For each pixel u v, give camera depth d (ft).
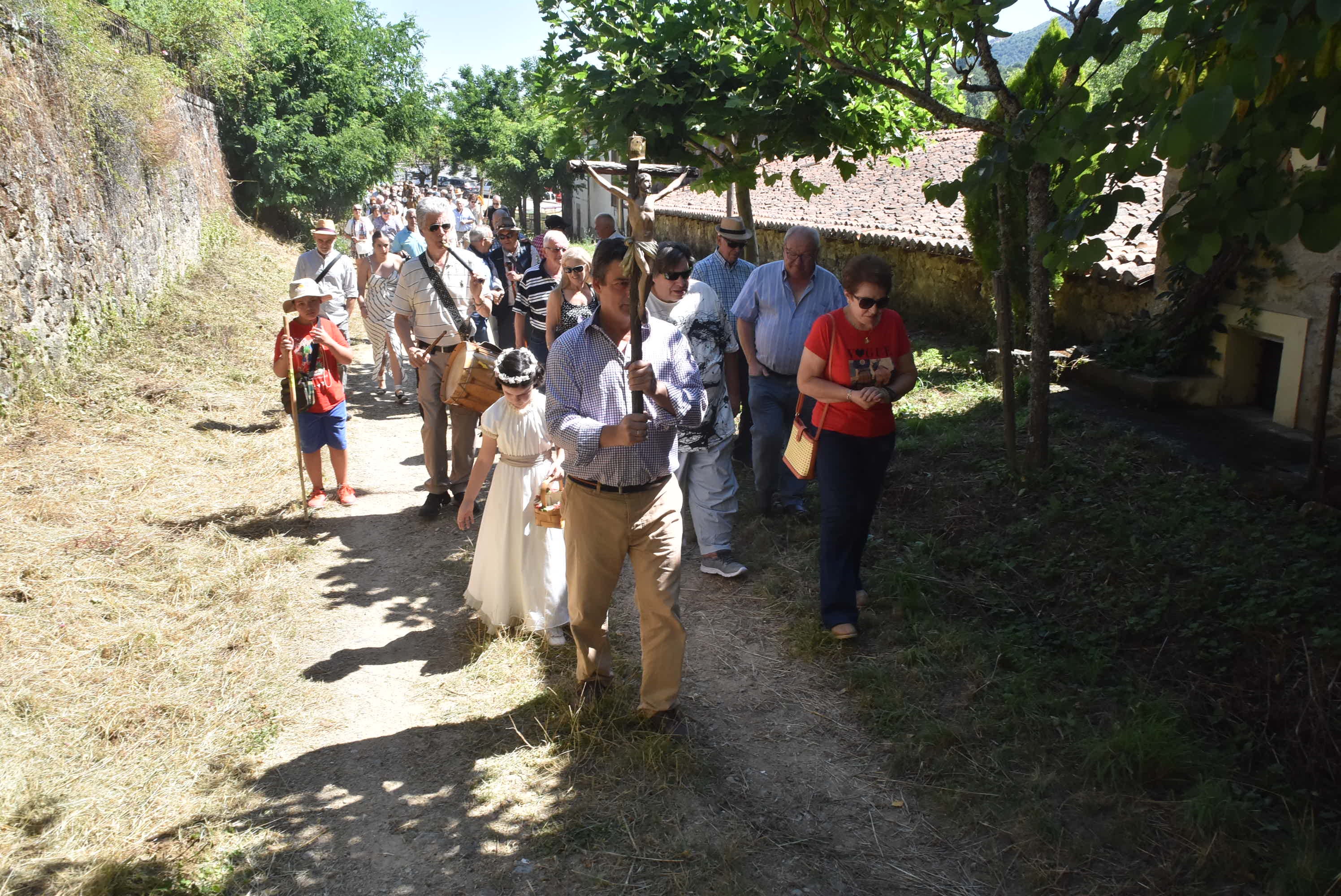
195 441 26.16
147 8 52.29
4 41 26.12
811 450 14.89
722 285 20.56
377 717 13.52
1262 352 23.72
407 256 32.37
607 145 23.59
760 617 16.31
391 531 20.90
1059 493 19.15
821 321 14.52
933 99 18.75
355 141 72.02
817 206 55.98
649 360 11.72
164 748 12.59
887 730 12.85
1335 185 9.87
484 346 20.95
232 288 47.52
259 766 12.30
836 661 14.70
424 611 17.02
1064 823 10.94
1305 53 9.20
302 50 69.41
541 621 15.33
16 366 25.34
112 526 19.94
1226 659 13.47
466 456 21.71
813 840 10.87
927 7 17.29
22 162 26.50
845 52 22.21
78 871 10.19
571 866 10.46
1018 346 28.63
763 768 12.22
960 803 11.30
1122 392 25.09
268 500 22.48
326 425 21.72
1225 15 10.38
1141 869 10.16
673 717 13.00
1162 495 18.37
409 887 10.21
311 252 30.17
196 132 54.85
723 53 23.66
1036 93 24.61
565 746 12.66
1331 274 20.67
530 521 15.26
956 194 14.42
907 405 27.14
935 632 14.96
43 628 15.43
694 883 10.15
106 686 13.99
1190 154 9.50
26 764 11.98
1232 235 10.41
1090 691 13.28
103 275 32.71
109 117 34.55
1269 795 11.11
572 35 24.44
